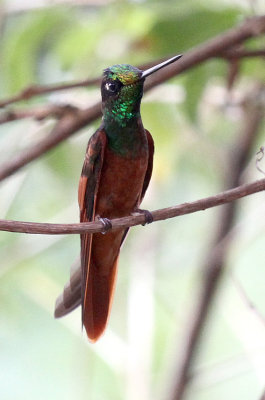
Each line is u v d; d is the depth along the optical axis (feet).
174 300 42.55
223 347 42.45
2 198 39.29
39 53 37.86
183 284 42.80
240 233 37.83
